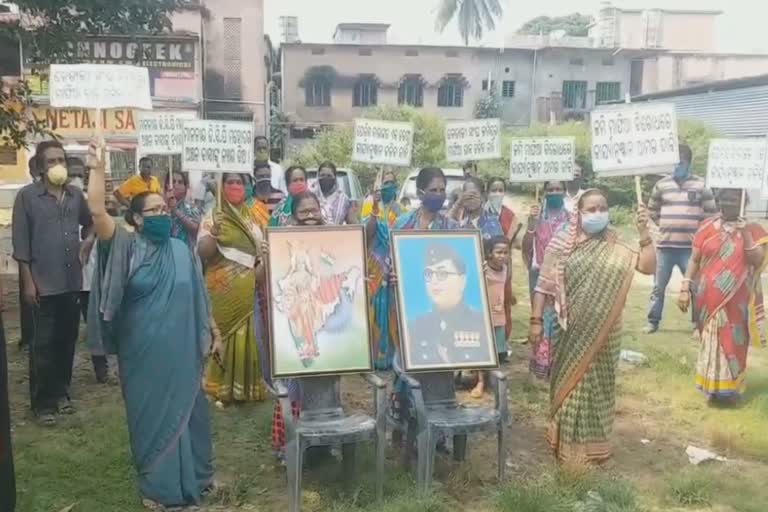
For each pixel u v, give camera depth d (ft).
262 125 97.86
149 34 34.37
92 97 17.52
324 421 15.14
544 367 23.52
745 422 20.15
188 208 26.30
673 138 17.61
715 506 15.40
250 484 16.07
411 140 25.38
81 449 17.87
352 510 14.56
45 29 31.30
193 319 14.83
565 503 14.87
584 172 76.84
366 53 120.16
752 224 21.30
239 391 21.01
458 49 122.21
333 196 25.84
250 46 96.32
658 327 31.27
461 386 23.27
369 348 15.43
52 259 19.56
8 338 27.71
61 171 19.24
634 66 127.65
